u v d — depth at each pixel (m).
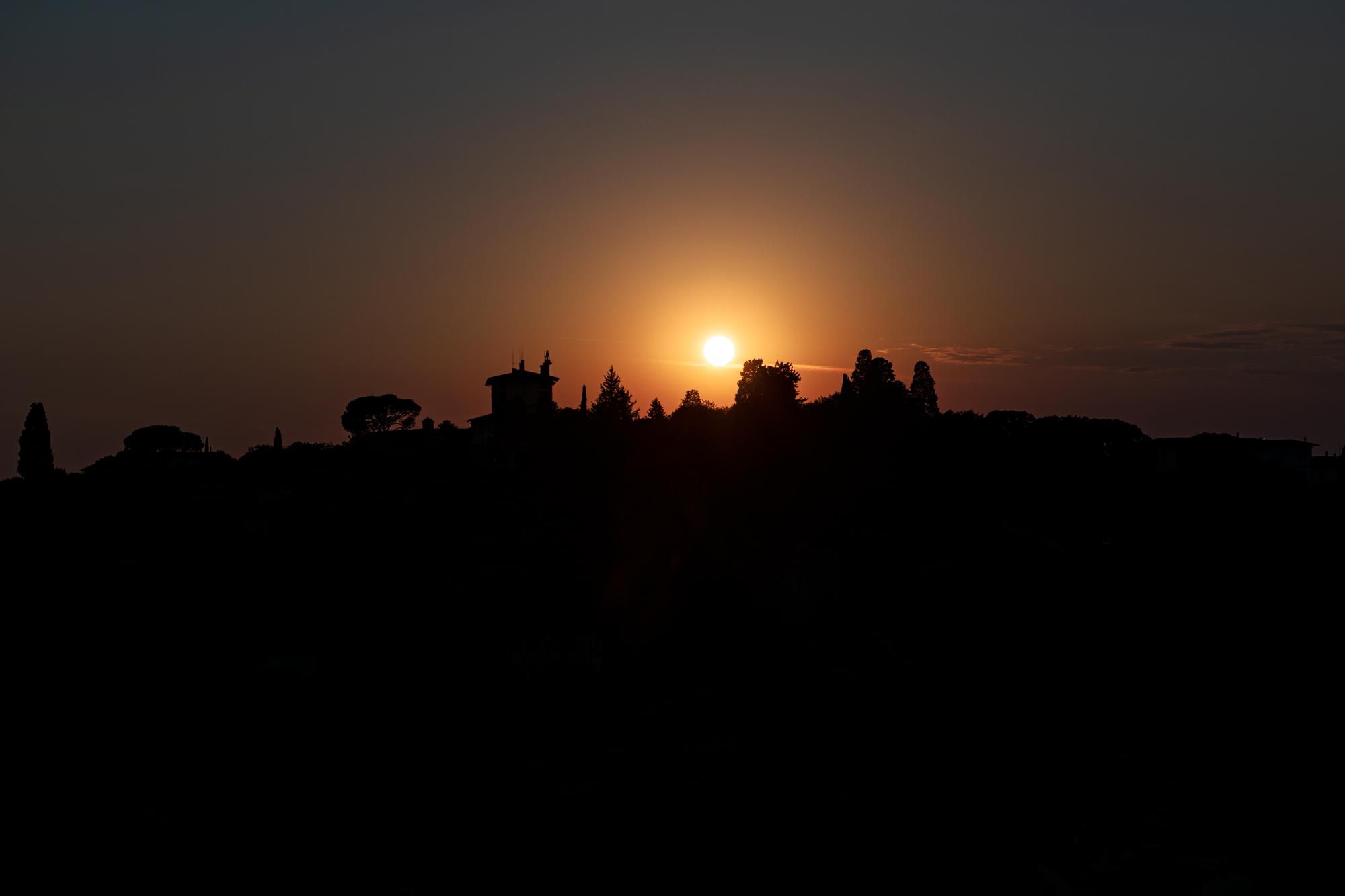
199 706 86.06
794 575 97.19
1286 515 134.00
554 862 67.38
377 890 63.97
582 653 90.81
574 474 137.00
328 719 83.94
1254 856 69.38
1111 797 75.50
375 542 110.06
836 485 128.62
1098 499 145.25
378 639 95.75
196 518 141.00
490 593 92.81
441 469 161.62
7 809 72.06
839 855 68.50
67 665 93.19
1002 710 85.81
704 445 145.00
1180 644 99.00
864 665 89.75
